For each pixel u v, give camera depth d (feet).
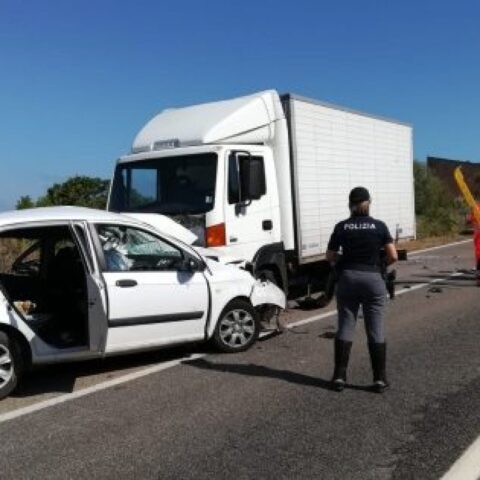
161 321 26.40
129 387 24.48
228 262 31.58
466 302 41.09
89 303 24.45
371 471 16.62
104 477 16.74
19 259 28.45
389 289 23.94
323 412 21.07
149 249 26.73
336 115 42.55
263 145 36.88
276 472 16.69
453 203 119.96
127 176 36.76
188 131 35.99
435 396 22.48
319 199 40.45
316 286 41.29
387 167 49.49
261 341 31.48
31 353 23.66
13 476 16.97
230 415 21.02
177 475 16.71
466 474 16.38
